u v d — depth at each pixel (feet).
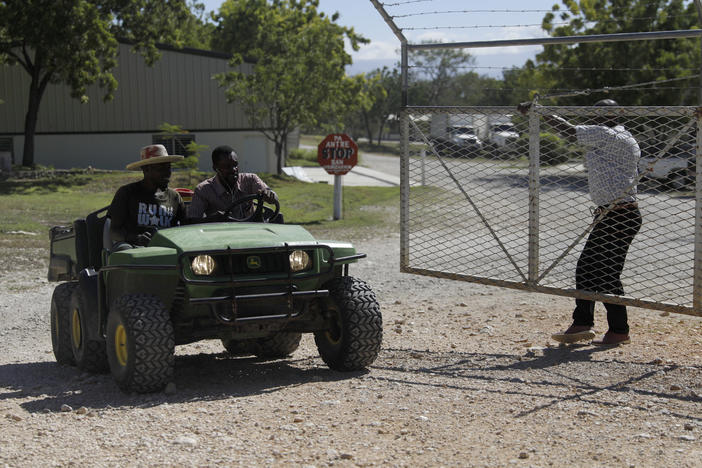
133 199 21.54
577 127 21.49
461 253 44.39
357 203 82.07
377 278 38.17
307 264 19.56
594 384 18.66
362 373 20.63
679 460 13.38
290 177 117.08
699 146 19.51
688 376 19.03
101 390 19.48
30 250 47.93
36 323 30.30
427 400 17.51
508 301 31.78
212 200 22.47
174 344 18.40
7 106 117.91
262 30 133.08
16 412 17.24
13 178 98.63
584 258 21.98
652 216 52.31
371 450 14.08
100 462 13.57
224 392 18.92
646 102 82.53
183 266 18.31
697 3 22.12
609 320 22.84
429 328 27.07
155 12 113.50
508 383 18.95
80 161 123.44
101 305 20.38
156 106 127.24
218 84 131.13
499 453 13.87
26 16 94.94
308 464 13.39
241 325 19.07
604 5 82.53
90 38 97.81
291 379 20.35
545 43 22.38
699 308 19.92
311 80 115.14
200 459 13.69
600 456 13.65
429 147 24.39
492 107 22.59
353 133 336.08
